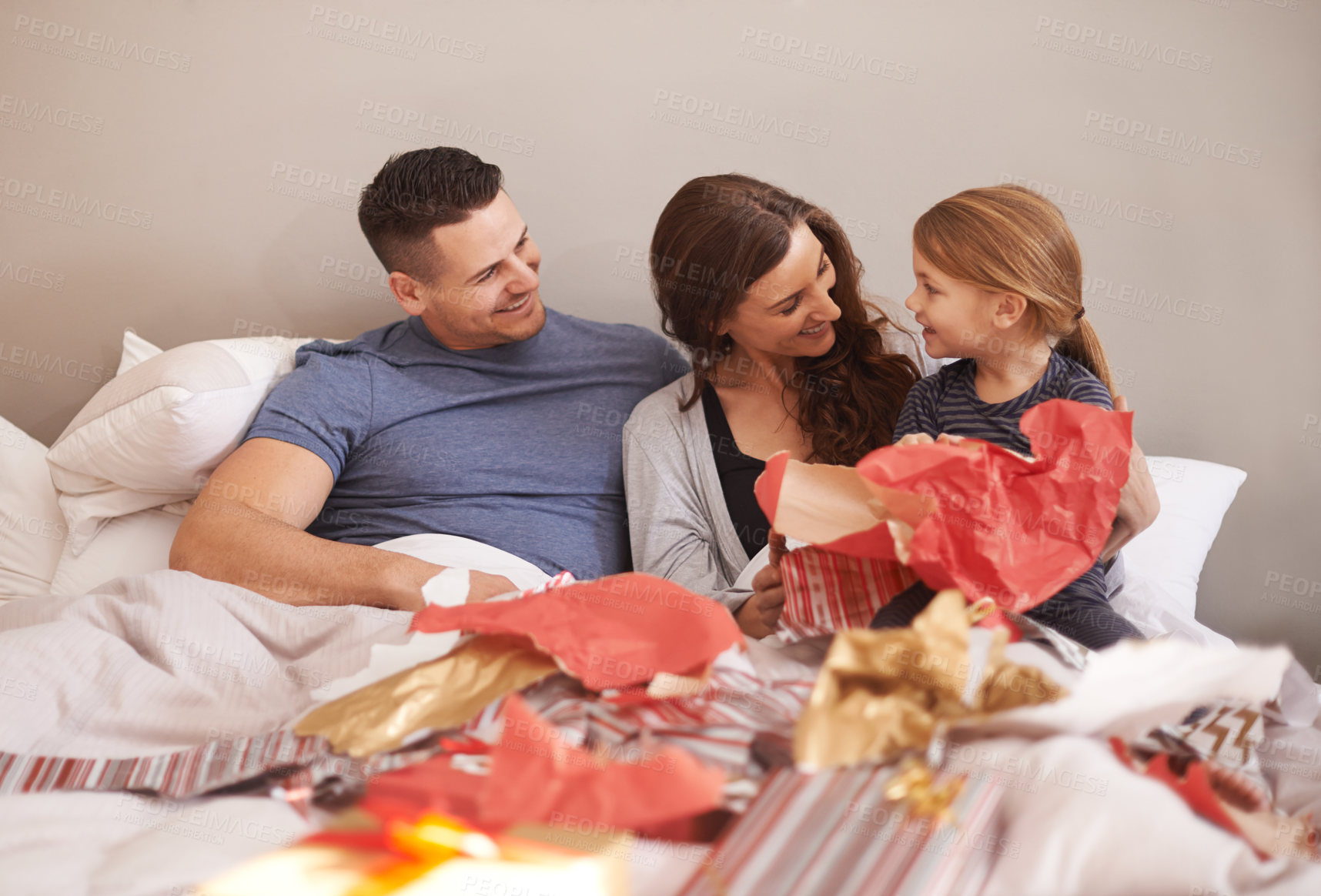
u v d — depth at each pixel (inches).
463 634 31.7
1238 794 24.1
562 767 23.6
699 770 23.2
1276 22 58.4
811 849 21.2
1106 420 31.6
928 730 22.6
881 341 55.7
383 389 55.3
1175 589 50.7
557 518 54.2
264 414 52.5
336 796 25.4
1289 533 61.7
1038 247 43.4
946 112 62.5
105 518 55.4
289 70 66.2
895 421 53.8
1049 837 20.8
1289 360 60.6
